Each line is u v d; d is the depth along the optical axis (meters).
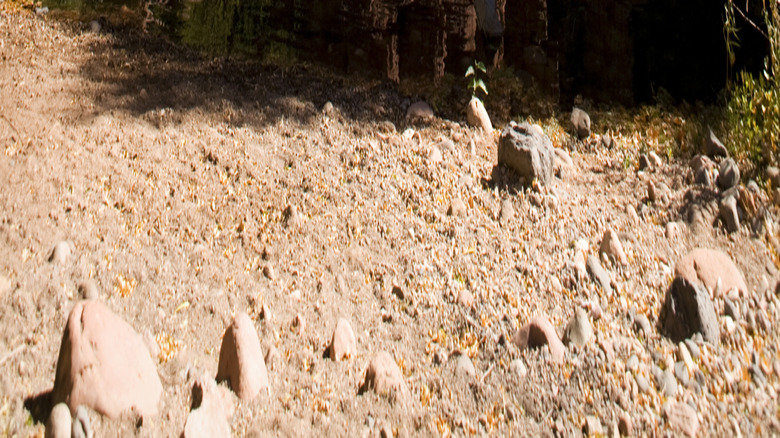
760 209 4.06
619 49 5.69
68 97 5.54
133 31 7.04
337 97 5.84
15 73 5.84
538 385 2.99
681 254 3.92
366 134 5.31
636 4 5.63
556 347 3.15
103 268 3.66
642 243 4.01
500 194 4.53
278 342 3.26
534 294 3.64
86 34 6.82
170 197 4.41
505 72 6.04
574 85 5.84
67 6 7.47
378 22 6.71
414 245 4.08
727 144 4.72
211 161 4.84
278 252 3.97
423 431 2.75
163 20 7.36
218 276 3.72
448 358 3.19
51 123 5.09
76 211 4.12
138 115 5.34
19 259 3.62
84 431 2.51
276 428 2.71
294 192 4.55
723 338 3.21
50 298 3.36
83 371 2.63
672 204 4.31
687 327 3.21
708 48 5.32
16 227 3.88
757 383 2.94
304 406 2.86
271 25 7.05
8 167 4.44
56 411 2.50
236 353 2.89
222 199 4.44
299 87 5.98
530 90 5.85
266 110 5.55
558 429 2.74
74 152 4.73
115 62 6.27
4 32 6.65
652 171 4.68
